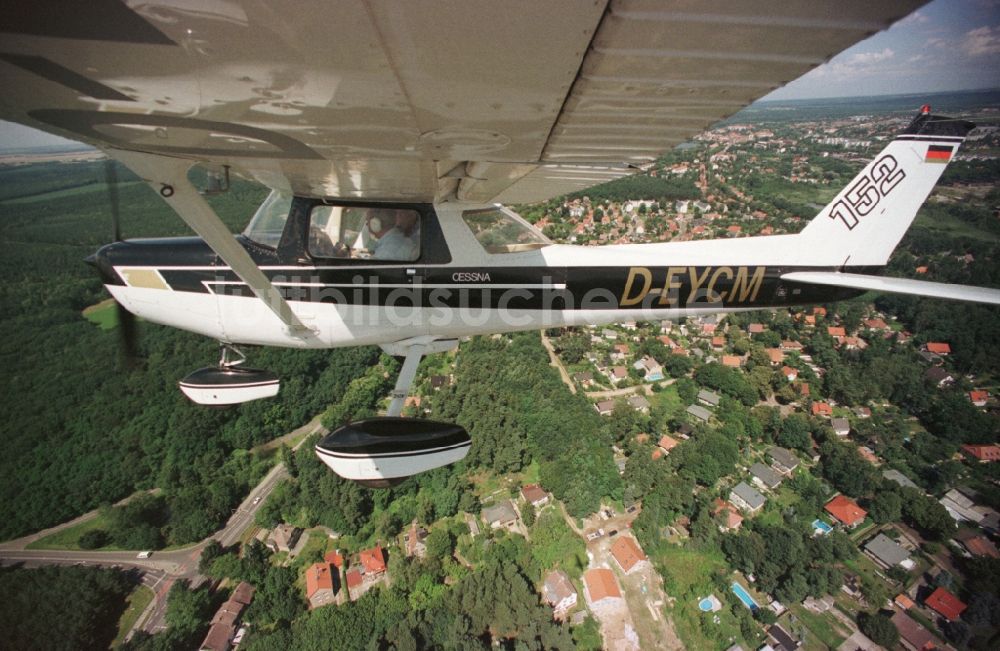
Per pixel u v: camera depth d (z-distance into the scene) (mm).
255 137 2520
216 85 1852
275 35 1477
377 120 2277
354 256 5051
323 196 4711
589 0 1326
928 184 6754
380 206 4918
